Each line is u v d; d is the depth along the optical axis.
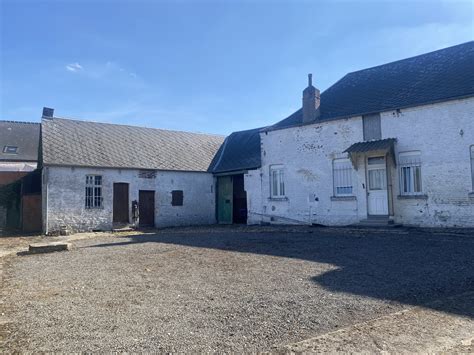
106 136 22.95
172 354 4.01
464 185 13.22
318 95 17.88
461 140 13.34
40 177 21.61
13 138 32.38
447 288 6.41
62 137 21.05
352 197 16.08
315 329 4.69
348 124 16.42
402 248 10.26
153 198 22.19
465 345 4.18
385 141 14.95
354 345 4.18
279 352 4.03
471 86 13.39
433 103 13.98
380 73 18.25
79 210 19.58
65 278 7.86
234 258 9.61
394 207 14.73
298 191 18.09
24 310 5.63
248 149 24.19
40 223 20.81
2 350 4.16
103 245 13.61
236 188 23.28
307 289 6.47
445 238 11.55
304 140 18.00
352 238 12.69
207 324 4.87
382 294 6.13
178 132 27.20
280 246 11.45
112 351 4.08
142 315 5.25
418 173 14.40
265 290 6.45
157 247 12.27
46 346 4.25
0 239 16.97
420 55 17.61
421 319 4.96
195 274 7.86
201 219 23.75
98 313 5.38
